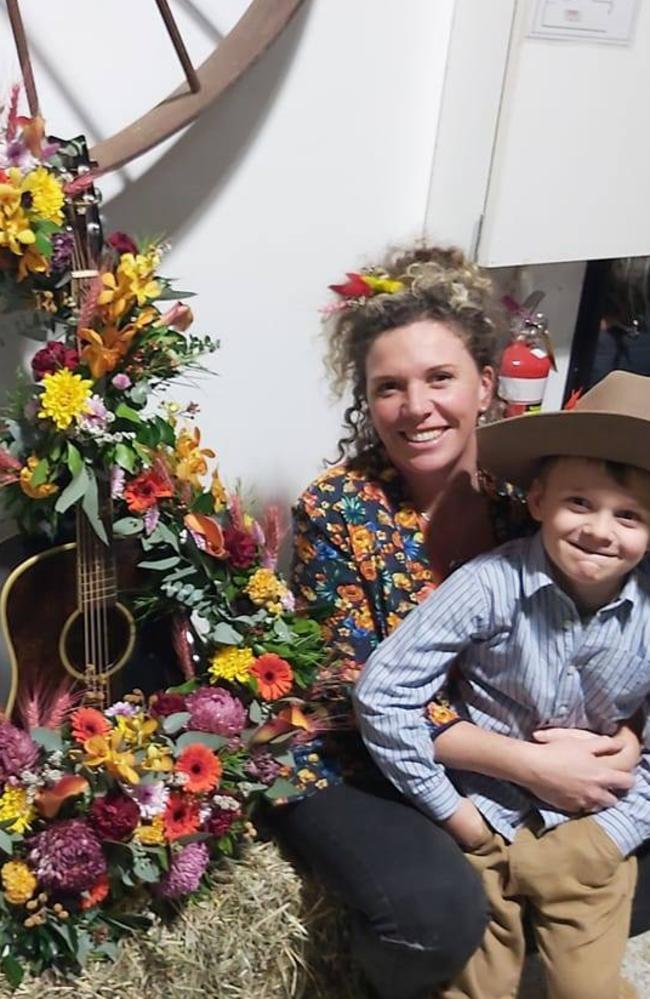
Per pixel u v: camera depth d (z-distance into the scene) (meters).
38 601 1.11
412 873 1.12
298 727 1.17
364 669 1.18
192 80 1.21
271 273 1.46
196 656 1.21
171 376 1.13
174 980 1.13
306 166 1.43
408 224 1.57
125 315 1.04
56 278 1.04
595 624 1.16
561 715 1.21
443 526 1.28
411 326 1.19
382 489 1.26
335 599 1.25
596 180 1.56
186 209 1.36
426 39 1.45
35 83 1.21
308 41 1.36
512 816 1.21
